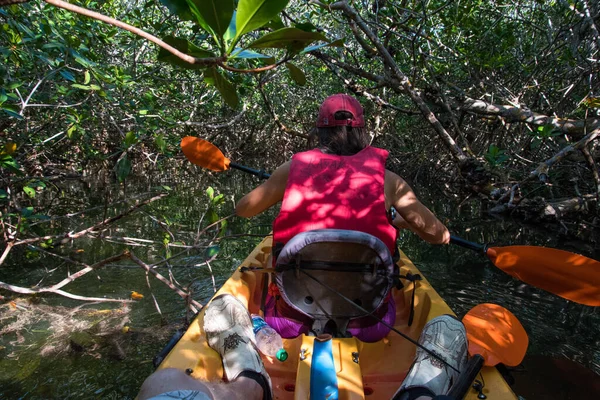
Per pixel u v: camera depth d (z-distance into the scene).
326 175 2.06
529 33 7.46
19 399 2.34
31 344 2.88
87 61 3.79
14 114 3.30
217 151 3.07
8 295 3.60
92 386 2.46
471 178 5.90
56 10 4.14
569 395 2.45
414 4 5.98
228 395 1.52
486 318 1.98
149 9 6.25
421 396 1.55
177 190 9.20
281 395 1.88
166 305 3.51
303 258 1.90
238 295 2.40
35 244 4.36
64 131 5.07
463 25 5.84
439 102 6.42
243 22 1.09
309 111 12.02
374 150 2.14
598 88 5.71
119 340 2.96
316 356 1.66
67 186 8.95
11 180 4.41
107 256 4.60
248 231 5.79
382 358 2.08
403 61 7.15
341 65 6.14
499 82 6.87
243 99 7.61
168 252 3.70
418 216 2.13
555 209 5.81
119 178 3.15
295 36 1.17
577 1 5.26
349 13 5.03
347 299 1.84
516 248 2.11
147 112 5.32
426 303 2.41
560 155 4.49
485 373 1.80
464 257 4.78
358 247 1.88
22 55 3.83
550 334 3.14
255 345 1.82
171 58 1.26
